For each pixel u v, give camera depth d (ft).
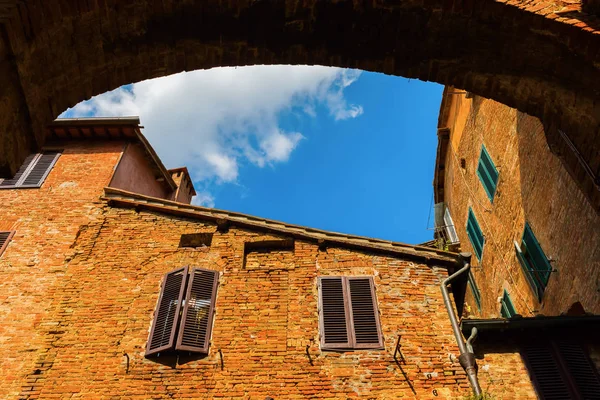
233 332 31.81
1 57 17.84
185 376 29.84
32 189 43.32
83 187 43.27
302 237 37.19
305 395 28.63
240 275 35.17
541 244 42.80
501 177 51.29
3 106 18.48
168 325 32.07
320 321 32.14
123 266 36.32
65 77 21.48
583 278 35.73
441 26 23.65
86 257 37.17
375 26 24.12
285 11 23.45
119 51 22.52
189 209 39.60
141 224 39.37
